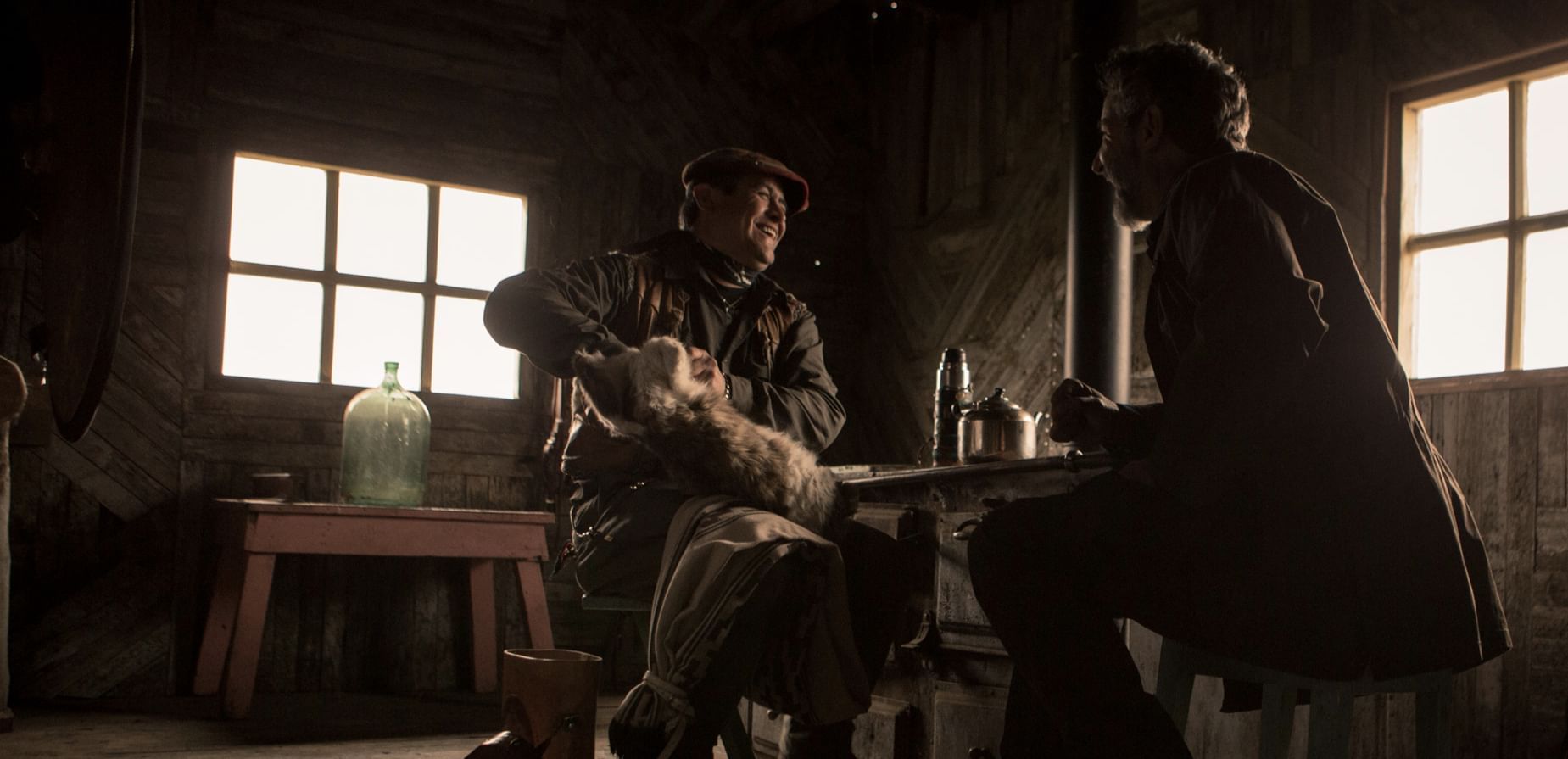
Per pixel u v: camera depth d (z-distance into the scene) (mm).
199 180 4520
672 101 5445
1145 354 4336
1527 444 3307
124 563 4316
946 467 2342
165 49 4473
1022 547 1638
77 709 3971
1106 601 1631
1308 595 1544
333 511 4105
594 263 2244
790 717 2129
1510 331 3488
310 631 4547
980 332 5141
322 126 4723
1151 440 1850
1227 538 1555
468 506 4875
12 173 2367
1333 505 1559
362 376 4828
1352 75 3881
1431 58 3691
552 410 5035
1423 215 3787
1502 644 1698
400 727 3801
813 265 5688
